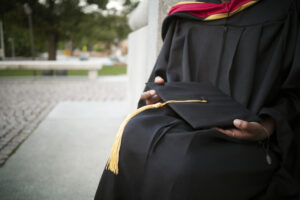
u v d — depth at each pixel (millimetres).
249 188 1065
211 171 1001
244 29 1345
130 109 3756
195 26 1497
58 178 2043
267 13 1300
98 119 3844
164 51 1580
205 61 1442
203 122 1108
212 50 1425
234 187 1040
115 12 11945
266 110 1144
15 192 1825
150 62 2291
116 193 1144
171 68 1530
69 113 4188
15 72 12055
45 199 1754
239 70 1327
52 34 11242
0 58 17516
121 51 42906
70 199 1765
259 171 1068
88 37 12844
